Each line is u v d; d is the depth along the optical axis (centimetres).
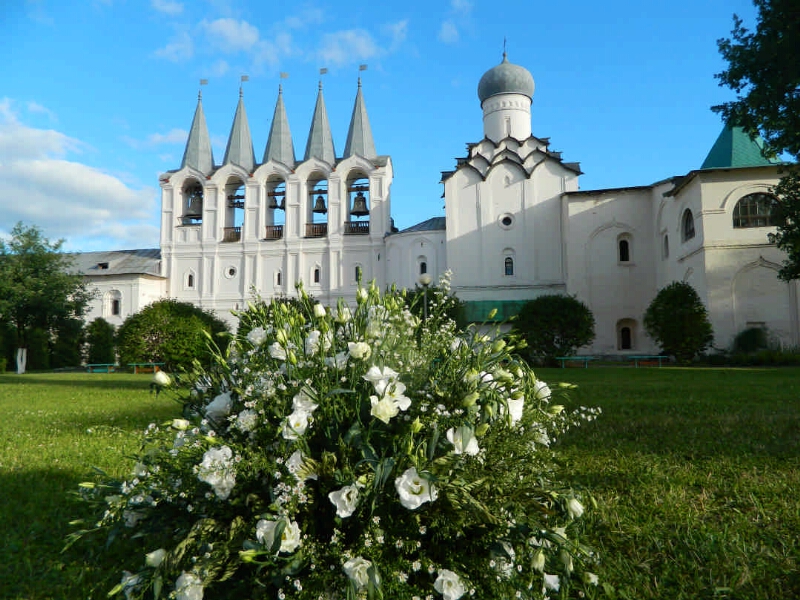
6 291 3434
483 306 3725
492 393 268
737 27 1855
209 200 4462
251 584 238
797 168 2045
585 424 735
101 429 786
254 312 331
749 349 2566
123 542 350
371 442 260
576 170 3819
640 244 3538
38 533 384
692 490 444
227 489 241
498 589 240
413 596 227
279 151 4491
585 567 292
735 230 2680
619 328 3547
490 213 3869
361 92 4528
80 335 3853
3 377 2436
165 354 2762
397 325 312
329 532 244
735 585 291
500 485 261
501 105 4369
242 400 282
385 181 4262
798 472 478
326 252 4266
